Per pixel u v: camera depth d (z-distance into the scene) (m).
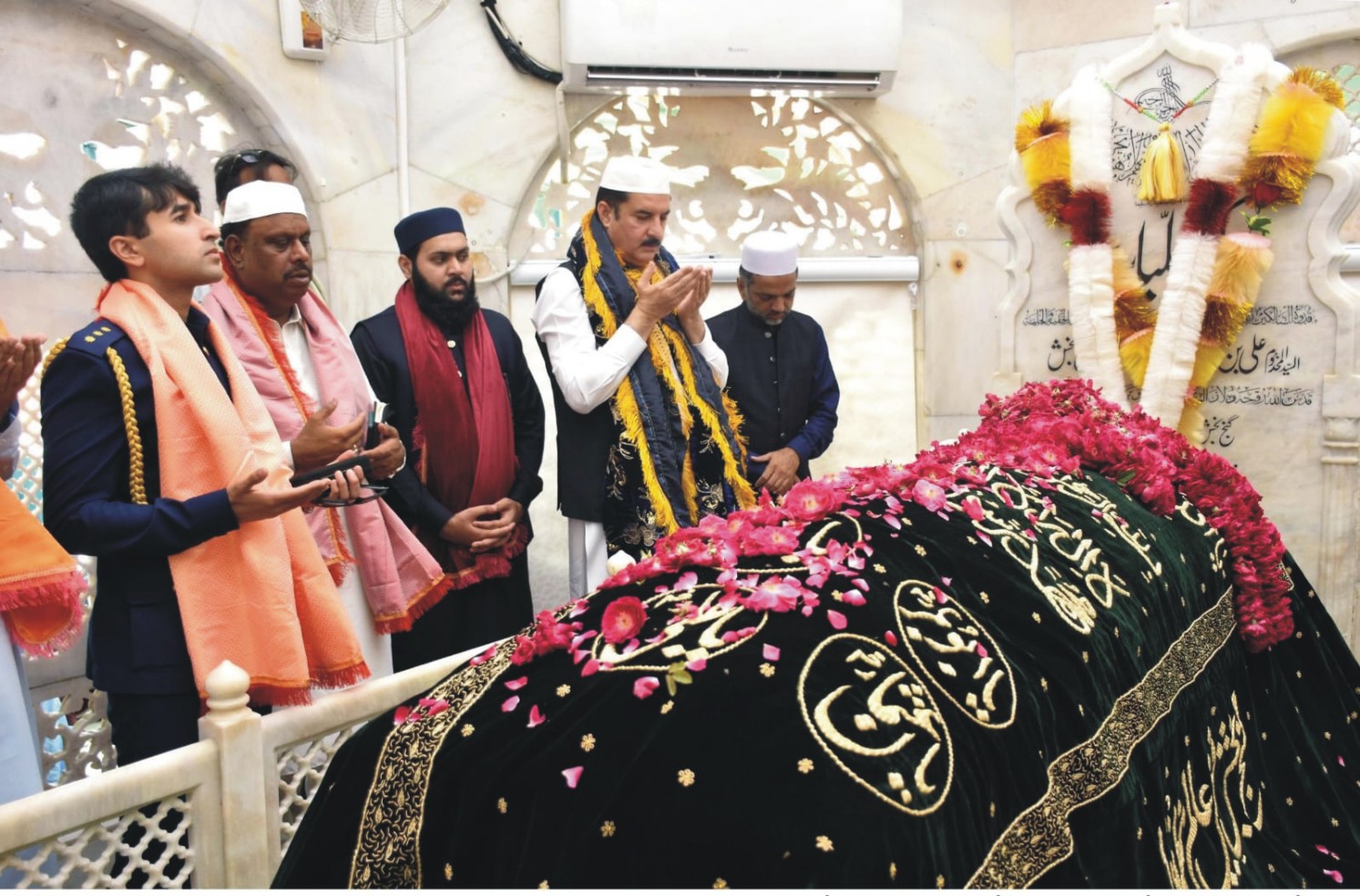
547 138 4.18
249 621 2.09
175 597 2.08
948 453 2.46
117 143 3.32
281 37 3.57
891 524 1.73
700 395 2.94
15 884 1.62
